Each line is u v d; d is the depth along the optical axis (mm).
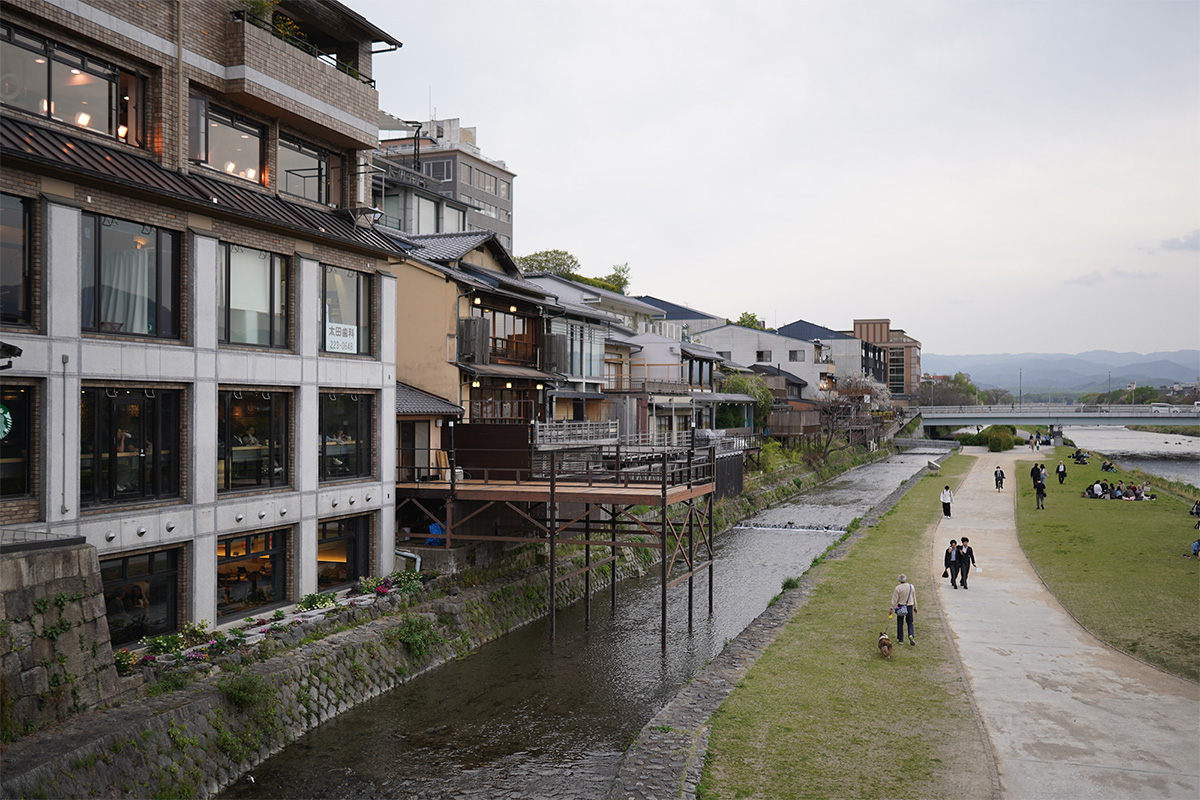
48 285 15359
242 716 15812
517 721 18406
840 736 14984
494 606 25406
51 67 16703
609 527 35031
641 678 21359
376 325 25016
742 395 70062
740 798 12750
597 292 54844
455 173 73375
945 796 12453
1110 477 60281
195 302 18500
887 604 24609
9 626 12461
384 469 25078
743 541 41781
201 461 18641
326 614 20703
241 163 21578
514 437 29109
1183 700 16312
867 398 106312
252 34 20500
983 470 72188
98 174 15898
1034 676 17922
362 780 15406
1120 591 24719
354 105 24375
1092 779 12828
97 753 12469
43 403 15344
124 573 17141
